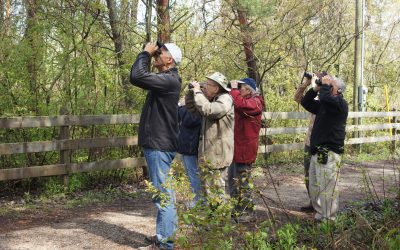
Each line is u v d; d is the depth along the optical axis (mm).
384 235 5117
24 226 6262
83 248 5453
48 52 8695
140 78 4773
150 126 4938
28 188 8211
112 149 9273
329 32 17031
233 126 5754
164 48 4996
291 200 8250
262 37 13055
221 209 3740
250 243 4500
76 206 7484
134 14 10297
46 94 8727
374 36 23953
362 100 16500
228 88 5816
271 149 12125
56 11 8961
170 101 4938
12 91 8297
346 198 8406
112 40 10008
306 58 15227
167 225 4980
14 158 8258
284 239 5047
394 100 23297
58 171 8008
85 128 8969
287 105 15039
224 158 5621
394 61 23891
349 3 18625
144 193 8594
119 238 5859
